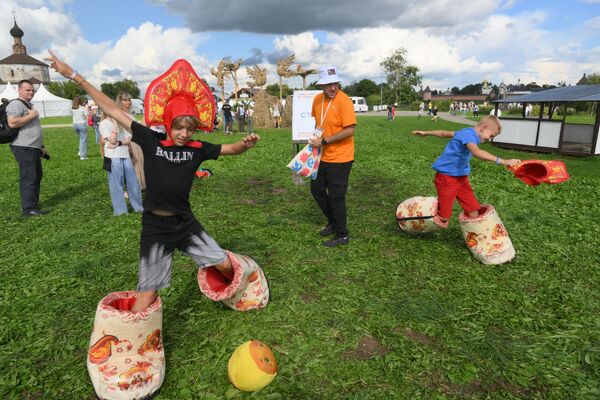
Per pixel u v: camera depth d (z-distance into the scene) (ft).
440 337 11.48
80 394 9.56
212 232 20.33
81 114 45.75
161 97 9.46
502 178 33.47
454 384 9.70
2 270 16.24
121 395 9.10
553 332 11.69
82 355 10.94
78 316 12.82
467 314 12.58
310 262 16.51
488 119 15.83
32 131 23.18
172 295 13.88
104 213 24.04
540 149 53.06
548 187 30.01
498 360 10.47
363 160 42.47
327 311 12.78
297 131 29.68
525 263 16.26
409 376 9.94
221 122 103.45
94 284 14.97
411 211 18.53
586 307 12.98
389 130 89.66
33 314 12.91
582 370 10.17
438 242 18.65
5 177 36.70
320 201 18.70
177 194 9.75
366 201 26.17
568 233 19.93
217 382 9.84
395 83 333.83
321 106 17.70
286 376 10.00
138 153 23.75
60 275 15.71
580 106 74.79
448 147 16.31
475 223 16.17
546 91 58.34
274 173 36.37
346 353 10.86
